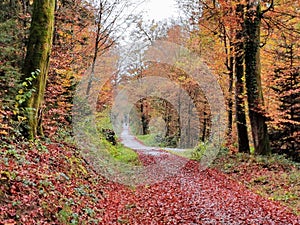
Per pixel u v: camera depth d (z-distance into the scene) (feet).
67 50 56.54
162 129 124.98
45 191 22.27
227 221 25.39
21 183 20.88
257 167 48.21
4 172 20.43
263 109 54.29
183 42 81.76
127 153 67.56
